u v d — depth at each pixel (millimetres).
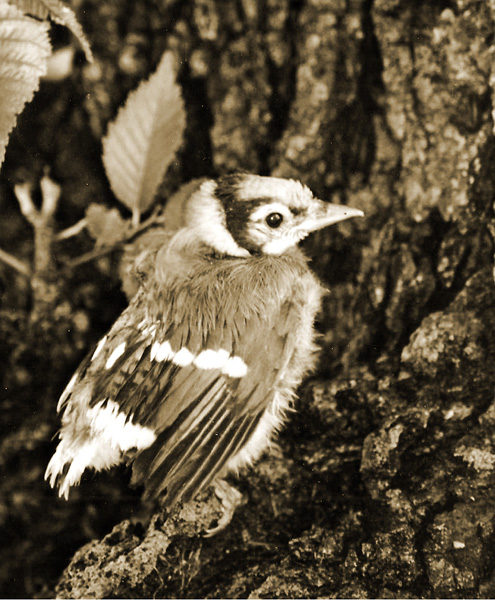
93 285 2252
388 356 2238
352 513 2209
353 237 2242
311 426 2230
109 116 2242
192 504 2217
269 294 2211
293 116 2238
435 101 2232
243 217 2221
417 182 2236
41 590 2230
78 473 2197
